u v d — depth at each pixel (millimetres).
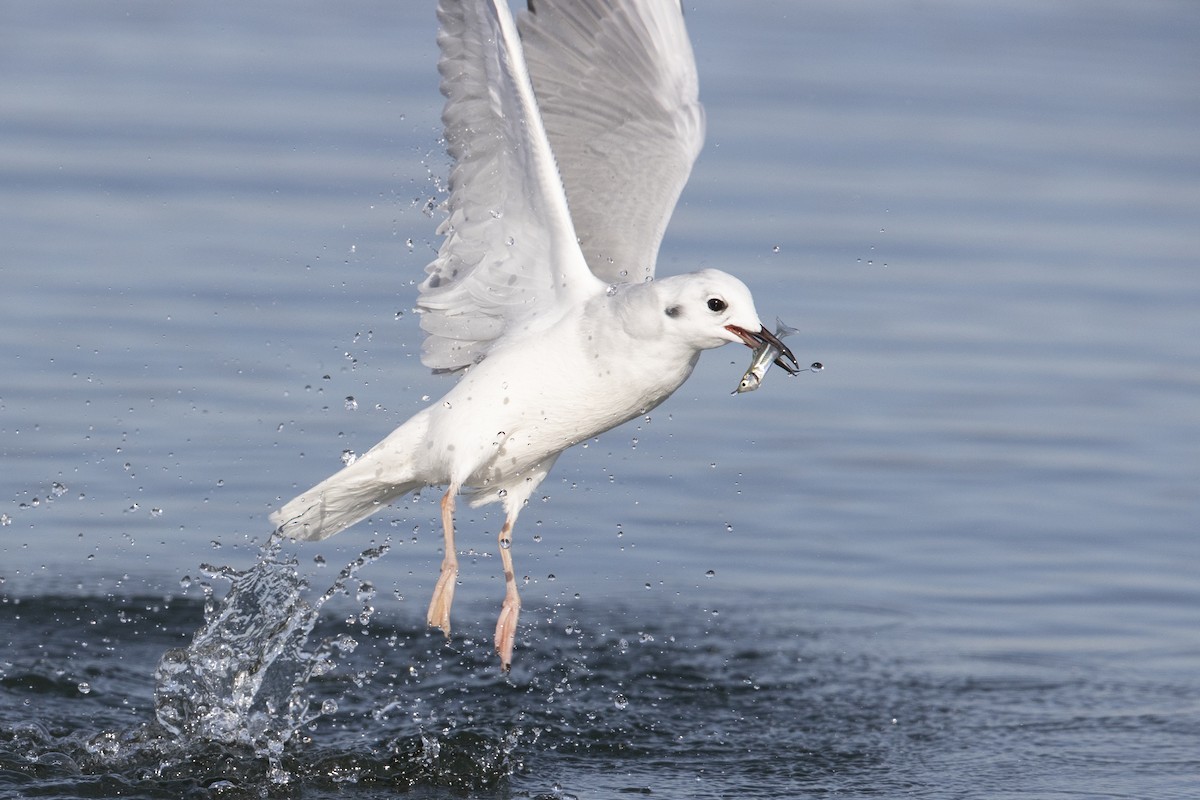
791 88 29312
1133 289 20469
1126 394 17281
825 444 15734
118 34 29938
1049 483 15078
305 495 10133
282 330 16922
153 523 13406
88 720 10438
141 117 24234
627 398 9609
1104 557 13625
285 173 21797
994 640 12125
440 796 9430
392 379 15992
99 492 13789
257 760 9844
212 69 27516
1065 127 28234
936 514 14344
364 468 10062
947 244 21516
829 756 10164
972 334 18656
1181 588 13039
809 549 13648
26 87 25672
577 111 11320
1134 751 10219
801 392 17016
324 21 32156
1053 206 23609
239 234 19562
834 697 11156
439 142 10195
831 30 35469
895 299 19484
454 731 10406
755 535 13891
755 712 10898
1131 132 28250
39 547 13039
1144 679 11461
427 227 19984
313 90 26234
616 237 10992
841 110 27984
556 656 11812
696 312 9203
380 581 13016
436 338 10250
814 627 12359
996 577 13227
